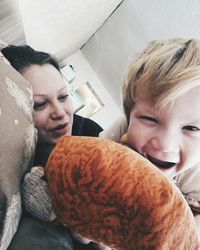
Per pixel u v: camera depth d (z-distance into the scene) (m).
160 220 0.32
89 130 0.69
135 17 0.93
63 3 0.90
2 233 0.35
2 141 0.34
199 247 0.34
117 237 0.34
